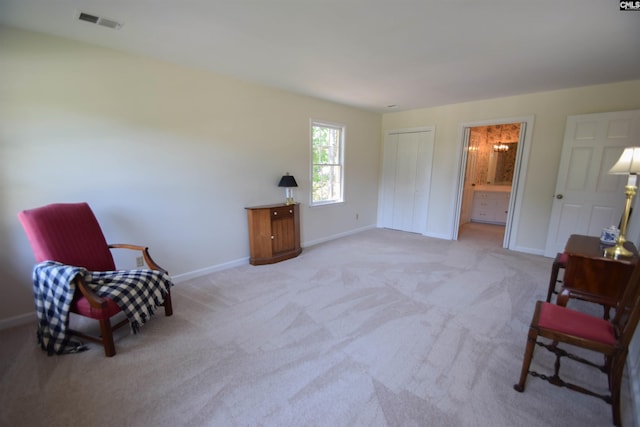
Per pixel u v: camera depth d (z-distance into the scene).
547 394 1.57
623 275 1.88
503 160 6.89
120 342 2.02
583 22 1.94
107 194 2.56
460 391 1.59
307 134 4.20
